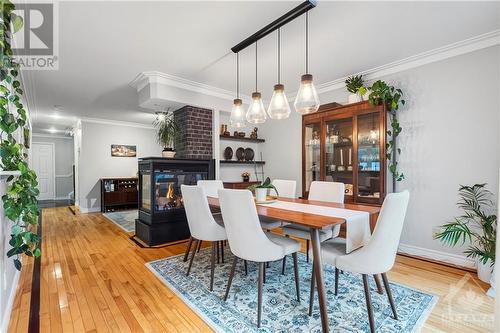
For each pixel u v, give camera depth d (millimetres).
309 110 2312
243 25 2324
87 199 6324
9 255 1604
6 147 1591
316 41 2650
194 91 4035
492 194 2590
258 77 3695
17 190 1654
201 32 2441
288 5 2041
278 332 1682
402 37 2586
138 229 3928
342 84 3896
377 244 1619
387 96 3107
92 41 2600
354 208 2234
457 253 2818
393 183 3230
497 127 2578
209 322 1788
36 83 3760
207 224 2355
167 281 2412
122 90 4160
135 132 7070
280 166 4934
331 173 3797
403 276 2508
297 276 2082
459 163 2803
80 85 3908
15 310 1930
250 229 1836
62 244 3574
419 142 3088
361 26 2373
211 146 4379
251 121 2762
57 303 2027
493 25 2381
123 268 2721
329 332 1655
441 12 2168
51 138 9211
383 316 1840
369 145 3338
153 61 3109
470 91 2729
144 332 1687
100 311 1921
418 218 3098
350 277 2498
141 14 2152
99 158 6500
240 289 2268
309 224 1657
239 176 5031
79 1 1974
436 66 2965
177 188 3957
